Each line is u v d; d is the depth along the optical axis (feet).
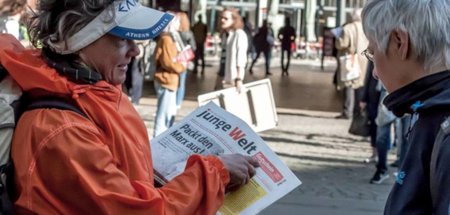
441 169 5.16
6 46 6.06
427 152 5.46
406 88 5.72
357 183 22.31
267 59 71.20
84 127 5.66
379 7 5.77
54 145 5.55
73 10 5.87
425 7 5.55
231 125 7.59
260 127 12.71
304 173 23.44
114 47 6.05
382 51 5.79
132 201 5.61
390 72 5.81
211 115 7.79
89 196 5.54
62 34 5.88
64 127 5.61
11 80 5.97
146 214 5.68
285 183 6.93
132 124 6.21
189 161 6.49
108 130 5.83
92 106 5.83
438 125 5.43
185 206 5.98
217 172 6.41
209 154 7.18
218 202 6.31
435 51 5.56
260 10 96.58
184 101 43.39
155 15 6.12
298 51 94.73
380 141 22.18
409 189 5.50
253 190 6.84
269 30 73.05
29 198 5.57
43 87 5.76
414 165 5.52
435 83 5.58
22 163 5.60
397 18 5.64
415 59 5.65
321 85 60.23
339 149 28.35
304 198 19.98
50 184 5.57
